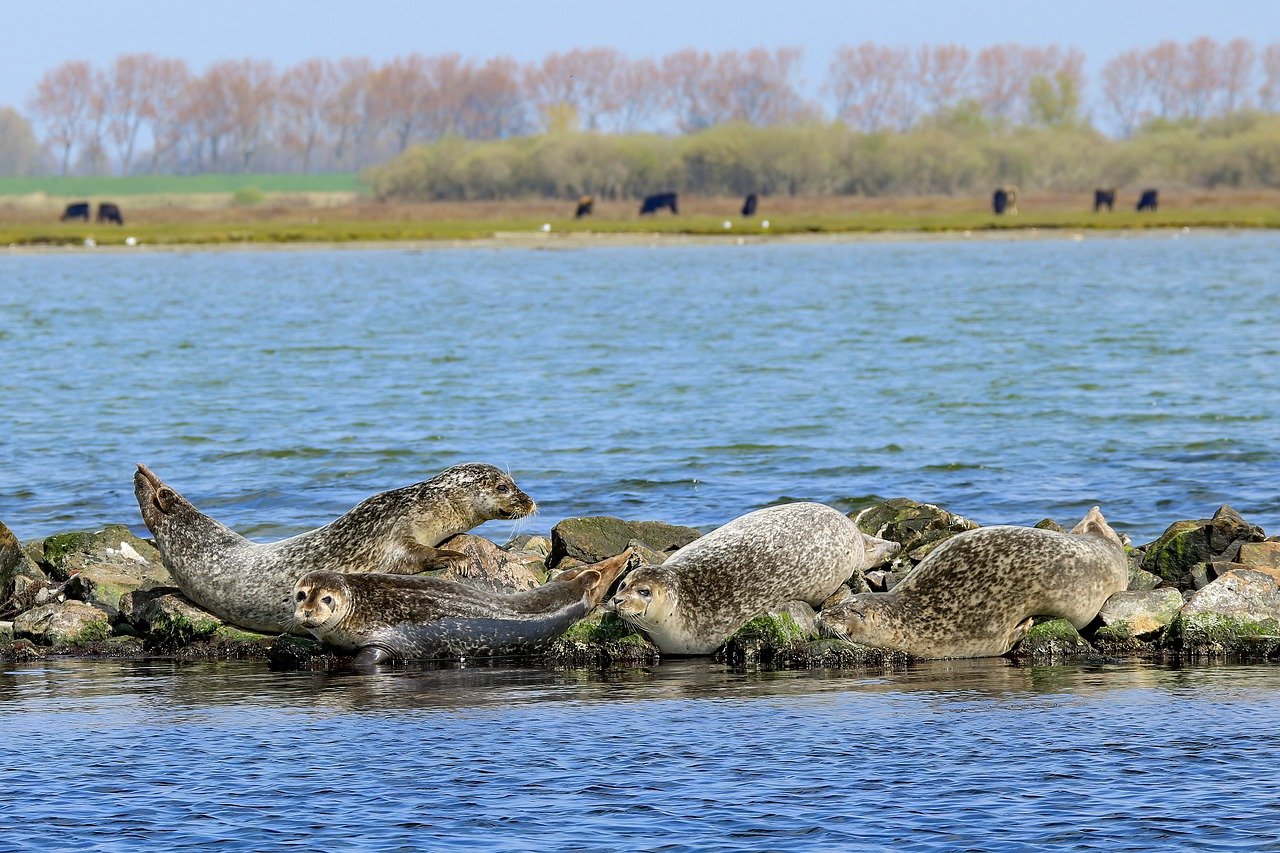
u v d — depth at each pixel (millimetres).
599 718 34969
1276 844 26141
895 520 54469
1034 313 175875
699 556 43844
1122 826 27141
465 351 140000
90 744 32938
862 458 78688
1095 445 81688
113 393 110500
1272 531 59969
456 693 37875
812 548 44406
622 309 189750
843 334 153500
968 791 29156
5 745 32875
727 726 34125
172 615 44406
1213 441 82062
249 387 114000
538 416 96375
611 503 67438
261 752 32188
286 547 45594
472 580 44531
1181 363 122125
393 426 92438
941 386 109938
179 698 37406
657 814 28109
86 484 73188
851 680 39125
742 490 70188
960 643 42000
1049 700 36281
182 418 96688
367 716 35375
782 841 26719
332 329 165500
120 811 28469
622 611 41625
